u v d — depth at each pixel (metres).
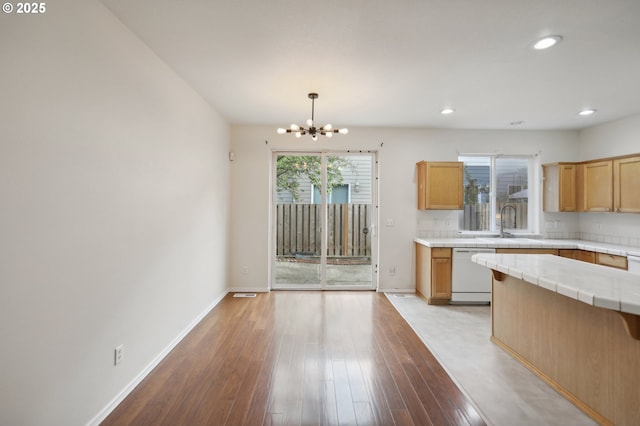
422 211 5.15
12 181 1.45
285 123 4.92
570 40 2.46
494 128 5.09
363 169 5.27
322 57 2.77
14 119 1.46
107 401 2.10
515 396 2.29
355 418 2.04
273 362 2.77
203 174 3.84
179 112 3.18
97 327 2.01
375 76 3.15
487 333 3.46
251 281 5.08
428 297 4.52
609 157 4.36
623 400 1.88
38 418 1.59
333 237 5.29
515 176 5.29
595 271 2.42
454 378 2.53
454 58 2.77
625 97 3.68
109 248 2.12
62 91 1.72
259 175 5.08
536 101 3.83
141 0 1.99
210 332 3.43
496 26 2.27
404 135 5.14
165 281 2.91
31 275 1.54
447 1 2.00
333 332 3.45
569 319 2.27
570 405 2.20
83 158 1.88
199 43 2.54
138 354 2.46
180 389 2.37
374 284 5.27
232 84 3.37
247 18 2.20
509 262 2.81
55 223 1.68
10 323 1.45
